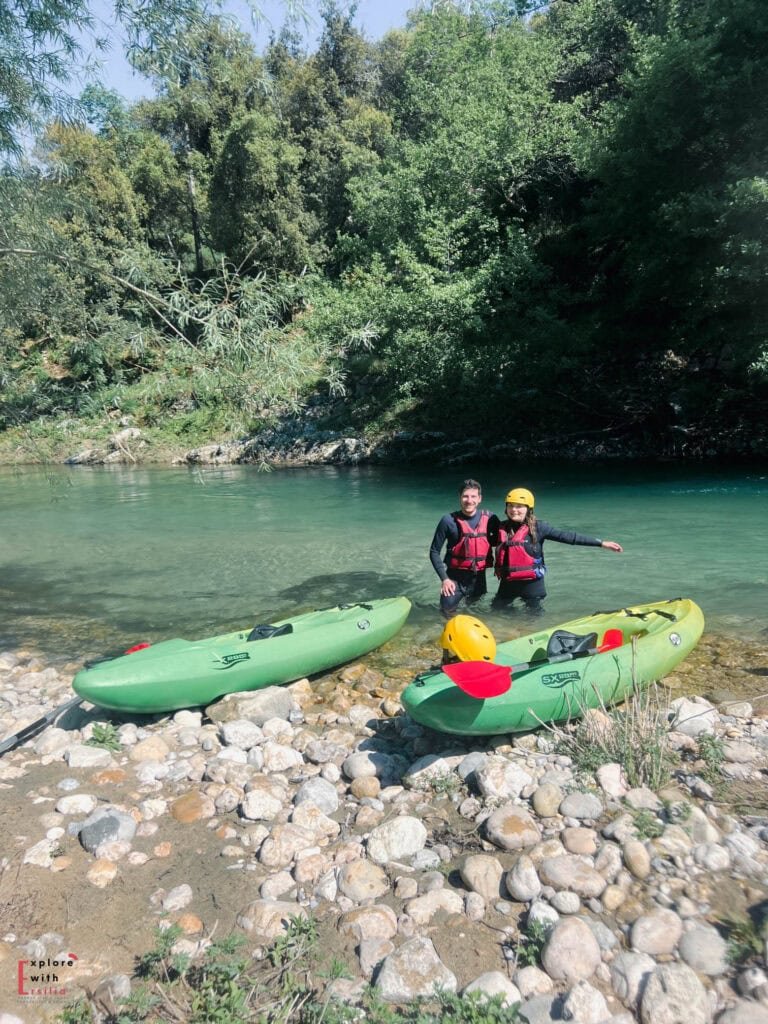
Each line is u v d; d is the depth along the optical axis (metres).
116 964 2.62
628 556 8.41
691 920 2.64
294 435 20.69
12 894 2.90
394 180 20.19
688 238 14.59
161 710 4.79
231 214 28.55
